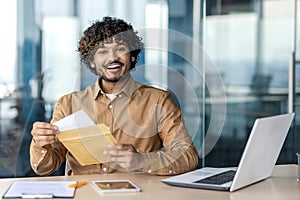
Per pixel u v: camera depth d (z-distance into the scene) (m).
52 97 4.02
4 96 3.97
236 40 4.48
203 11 4.30
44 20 3.95
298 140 4.31
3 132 4.02
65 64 3.98
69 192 1.74
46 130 1.98
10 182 1.92
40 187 1.81
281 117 1.91
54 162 2.15
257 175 1.91
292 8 4.56
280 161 4.32
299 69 4.38
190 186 1.84
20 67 3.96
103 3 4.00
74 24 3.97
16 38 3.94
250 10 4.49
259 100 4.58
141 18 4.09
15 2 3.92
